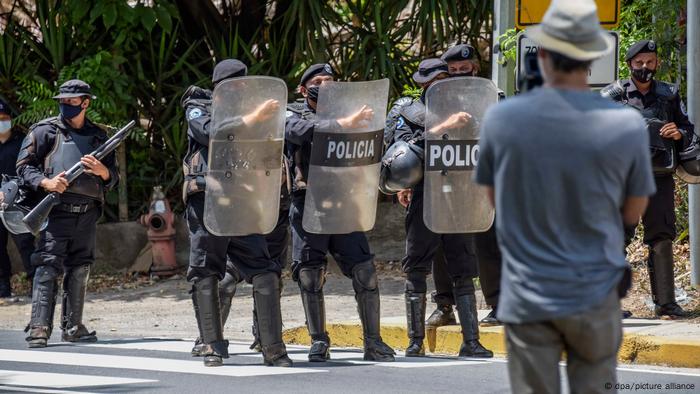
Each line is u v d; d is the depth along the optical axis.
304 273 18.09
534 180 8.86
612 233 8.94
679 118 20.22
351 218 17.67
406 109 18.34
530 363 9.04
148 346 20.33
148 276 31.58
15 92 33.47
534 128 8.88
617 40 20.67
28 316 26.38
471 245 18.17
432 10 33.16
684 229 25.80
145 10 32.38
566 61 9.00
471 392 14.99
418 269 18.56
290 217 18.23
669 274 20.38
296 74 33.47
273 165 16.83
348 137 17.50
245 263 17.38
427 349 19.97
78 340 20.97
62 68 33.16
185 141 33.81
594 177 8.84
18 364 17.97
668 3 25.48
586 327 8.88
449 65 18.38
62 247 20.39
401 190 18.36
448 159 17.61
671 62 25.97
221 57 34.62
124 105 32.91
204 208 16.84
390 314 24.23
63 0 33.03
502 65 24.27
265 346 17.42
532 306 8.87
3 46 33.53
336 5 35.19
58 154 20.17
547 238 8.89
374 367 17.22
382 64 33.22
